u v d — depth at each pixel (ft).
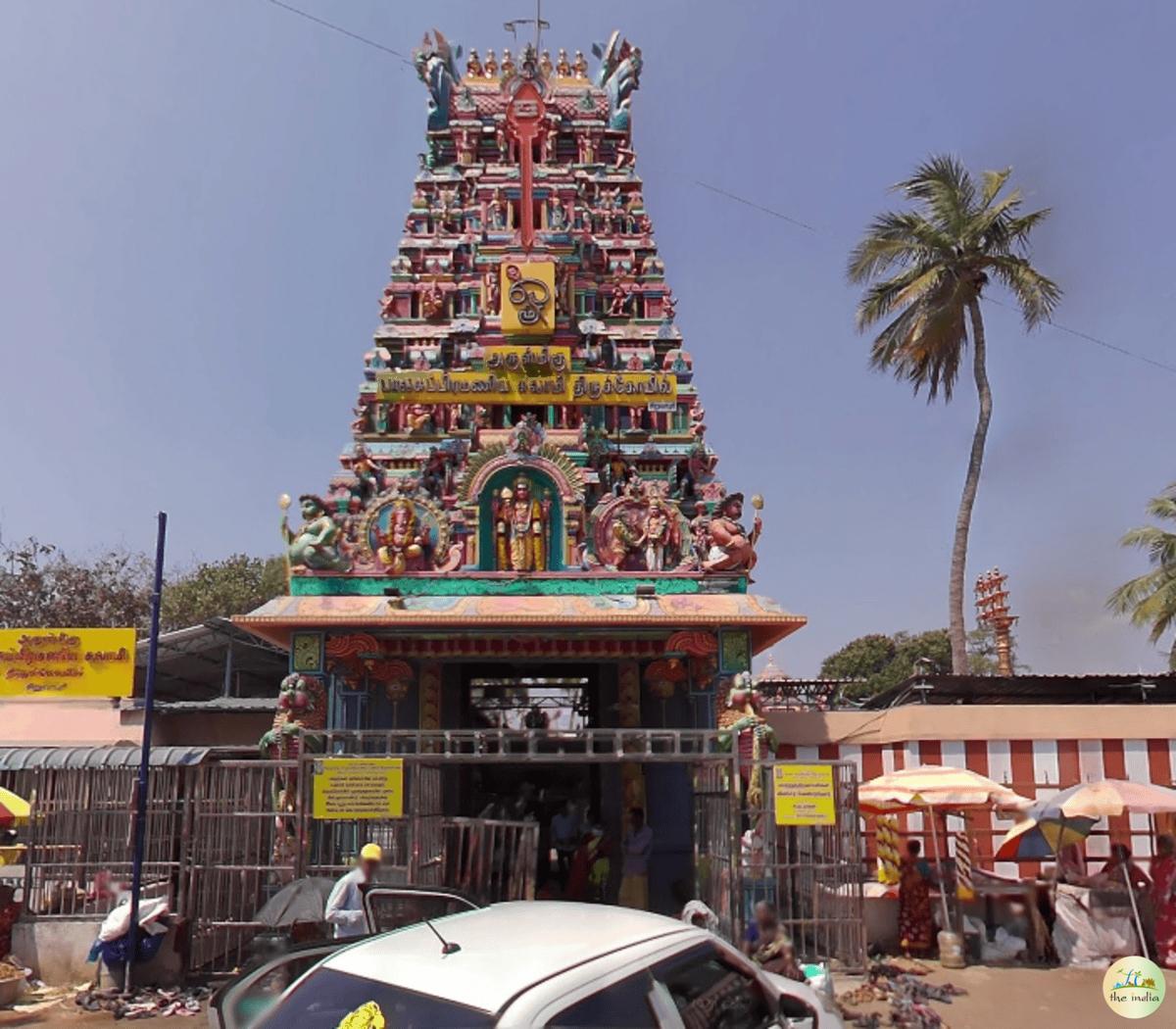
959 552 85.51
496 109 70.90
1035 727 54.65
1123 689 62.03
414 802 38.88
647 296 64.64
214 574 132.77
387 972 15.89
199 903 39.27
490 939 16.93
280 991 17.80
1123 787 42.83
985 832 54.54
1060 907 44.27
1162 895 43.45
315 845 44.52
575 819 58.23
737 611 50.70
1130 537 91.40
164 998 36.01
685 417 60.75
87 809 40.91
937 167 84.33
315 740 48.03
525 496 53.88
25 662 38.32
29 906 40.11
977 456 86.22
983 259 82.99
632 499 55.06
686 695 54.29
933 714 54.65
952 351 86.22
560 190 65.98
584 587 52.31
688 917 35.50
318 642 49.93
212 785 40.63
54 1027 33.50
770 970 30.07
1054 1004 37.35
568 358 58.39
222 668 76.02
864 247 85.30
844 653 166.40
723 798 44.52
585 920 18.16
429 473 57.88
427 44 71.31
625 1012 15.25
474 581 52.21
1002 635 105.91
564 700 77.61
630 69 71.97
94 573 119.14
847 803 40.98
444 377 57.67
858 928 40.27
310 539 51.57
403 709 54.08
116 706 67.31
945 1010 36.42
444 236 65.67
